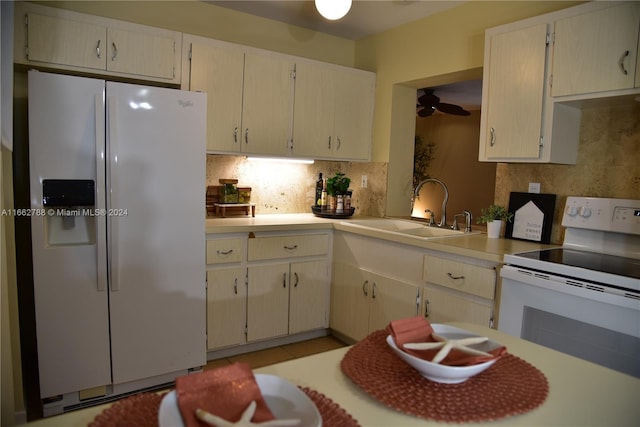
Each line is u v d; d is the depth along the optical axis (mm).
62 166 1938
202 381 673
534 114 2115
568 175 2250
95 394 2117
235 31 3047
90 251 2018
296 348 2914
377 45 3412
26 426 651
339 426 659
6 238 1864
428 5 2803
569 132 2154
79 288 2010
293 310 2871
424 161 7090
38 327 1948
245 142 2859
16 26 2121
